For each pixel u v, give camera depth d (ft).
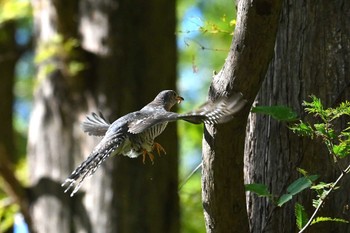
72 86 46.83
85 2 47.52
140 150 23.67
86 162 23.15
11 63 65.82
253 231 24.71
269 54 21.44
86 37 47.29
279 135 24.44
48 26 48.11
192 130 59.77
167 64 48.73
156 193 47.11
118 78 46.98
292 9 24.75
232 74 21.59
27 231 48.19
